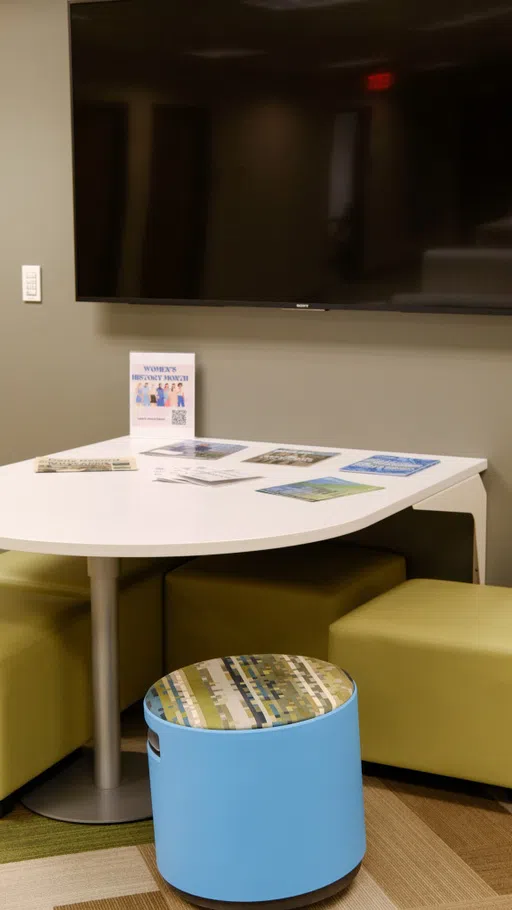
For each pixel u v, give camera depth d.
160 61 3.18
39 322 3.60
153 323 3.42
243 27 3.06
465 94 2.84
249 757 1.92
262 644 2.81
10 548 2.01
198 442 3.28
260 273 3.16
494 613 2.53
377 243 3.00
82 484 2.54
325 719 1.97
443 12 2.83
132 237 3.31
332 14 2.96
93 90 3.28
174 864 2.01
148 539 1.98
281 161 3.08
